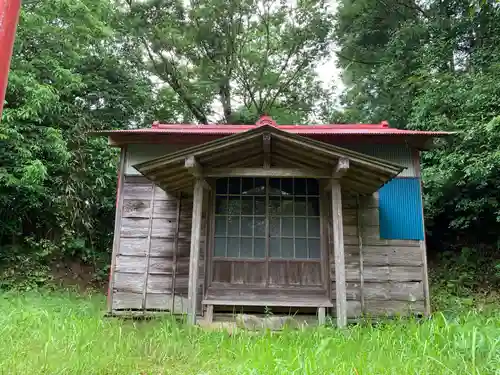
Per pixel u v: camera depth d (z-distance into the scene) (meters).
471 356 3.41
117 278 6.72
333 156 5.39
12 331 4.23
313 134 6.68
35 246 9.71
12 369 3.23
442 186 9.20
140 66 14.41
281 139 5.50
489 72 8.50
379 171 5.53
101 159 10.66
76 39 9.36
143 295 6.62
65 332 4.19
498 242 9.48
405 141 6.82
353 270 6.48
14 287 8.37
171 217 6.93
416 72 10.37
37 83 7.91
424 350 3.54
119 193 7.03
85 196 10.59
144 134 6.91
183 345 4.23
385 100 12.59
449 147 8.74
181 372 3.48
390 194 6.82
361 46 14.59
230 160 6.10
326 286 6.22
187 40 15.02
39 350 3.68
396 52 11.91
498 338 3.56
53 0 8.20
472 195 9.35
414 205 6.77
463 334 3.76
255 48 17.20
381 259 6.54
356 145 6.94
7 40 1.39
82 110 11.03
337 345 3.96
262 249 6.44
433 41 10.80
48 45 9.01
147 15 14.69
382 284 6.44
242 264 6.38
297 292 6.18
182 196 6.99
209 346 4.22
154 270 6.73
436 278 9.39
